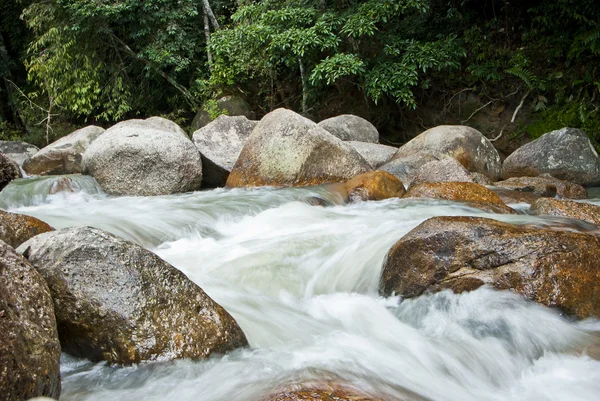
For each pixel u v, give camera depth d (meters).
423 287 3.71
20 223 4.18
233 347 3.01
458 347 3.25
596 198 7.84
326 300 3.97
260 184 7.69
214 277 4.30
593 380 2.96
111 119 16.58
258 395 2.39
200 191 7.90
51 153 9.77
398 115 13.32
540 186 7.54
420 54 11.59
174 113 15.85
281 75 14.82
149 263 3.06
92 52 15.12
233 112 14.24
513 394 2.87
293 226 5.70
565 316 3.44
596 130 11.17
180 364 2.81
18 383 2.18
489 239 3.66
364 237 4.80
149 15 14.63
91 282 2.94
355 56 11.85
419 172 7.60
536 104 12.01
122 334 2.84
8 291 2.46
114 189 7.87
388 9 11.74
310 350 3.07
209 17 15.84
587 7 11.48
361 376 2.70
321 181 7.59
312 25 12.80
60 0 14.25
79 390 2.65
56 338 2.56
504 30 12.77
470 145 9.23
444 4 13.30
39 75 15.39
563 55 12.03
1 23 17.31
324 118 13.88
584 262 3.54
